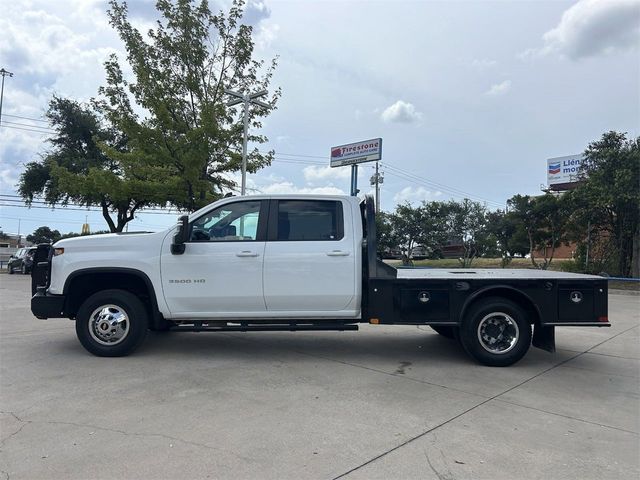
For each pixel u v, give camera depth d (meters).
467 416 4.63
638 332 9.42
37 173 31.66
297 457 3.69
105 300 6.49
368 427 4.30
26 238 90.88
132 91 19.14
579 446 4.00
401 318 6.50
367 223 6.64
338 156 42.22
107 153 19.70
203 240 6.56
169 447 3.81
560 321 6.44
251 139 21.30
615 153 18.95
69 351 6.88
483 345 6.48
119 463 3.53
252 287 6.45
